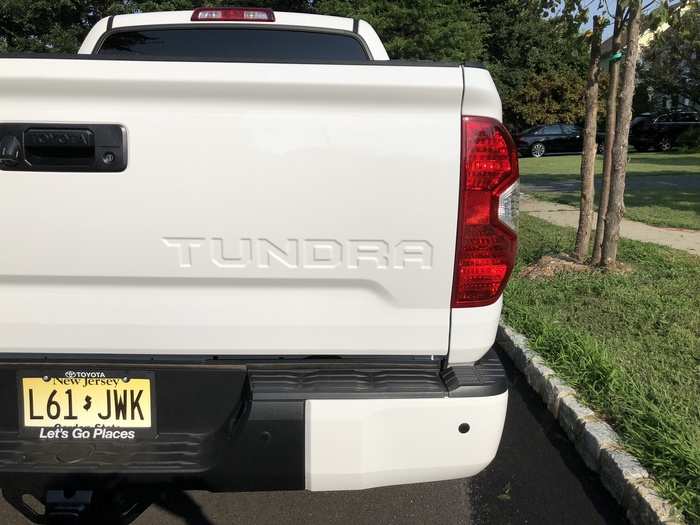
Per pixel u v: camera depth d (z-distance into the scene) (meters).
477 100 1.93
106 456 2.02
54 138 1.87
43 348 2.03
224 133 1.89
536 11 6.14
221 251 1.96
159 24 3.62
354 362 2.07
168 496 2.96
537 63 31.75
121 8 19.00
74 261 1.95
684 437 2.95
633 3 5.20
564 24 6.00
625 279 5.75
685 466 2.76
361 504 2.95
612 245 6.05
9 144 1.87
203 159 1.90
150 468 1.97
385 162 1.93
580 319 4.84
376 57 3.69
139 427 2.08
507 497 2.99
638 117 25.58
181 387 2.07
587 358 3.91
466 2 25.05
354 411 1.96
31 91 1.85
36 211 1.91
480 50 25.22
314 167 1.92
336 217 1.95
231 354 2.05
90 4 19.02
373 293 2.01
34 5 17.88
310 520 2.81
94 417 2.08
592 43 6.00
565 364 3.96
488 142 1.96
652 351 4.15
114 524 2.29
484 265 2.02
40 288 1.98
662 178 14.51
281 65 1.86
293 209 1.94
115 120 1.88
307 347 2.04
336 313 2.01
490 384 2.03
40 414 2.08
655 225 8.76
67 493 2.03
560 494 3.01
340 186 1.94
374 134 1.92
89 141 1.88
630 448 2.99
